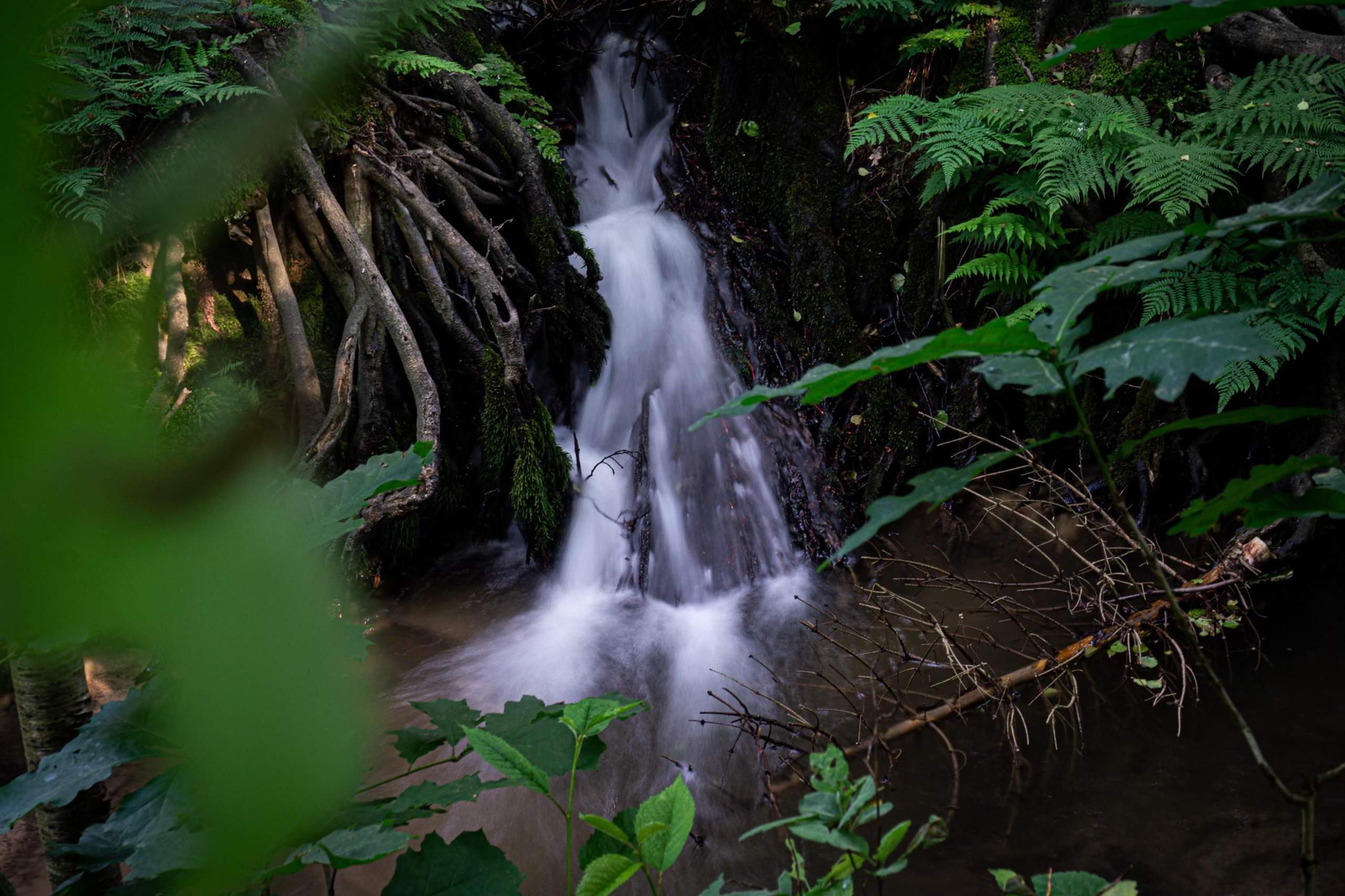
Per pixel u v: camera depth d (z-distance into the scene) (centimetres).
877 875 132
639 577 514
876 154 596
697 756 371
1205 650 407
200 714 38
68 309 31
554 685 425
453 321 520
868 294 587
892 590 486
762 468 548
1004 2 576
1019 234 484
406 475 148
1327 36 486
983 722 371
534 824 336
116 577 33
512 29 667
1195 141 478
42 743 202
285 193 513
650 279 603
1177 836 305
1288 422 489
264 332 498
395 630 471
